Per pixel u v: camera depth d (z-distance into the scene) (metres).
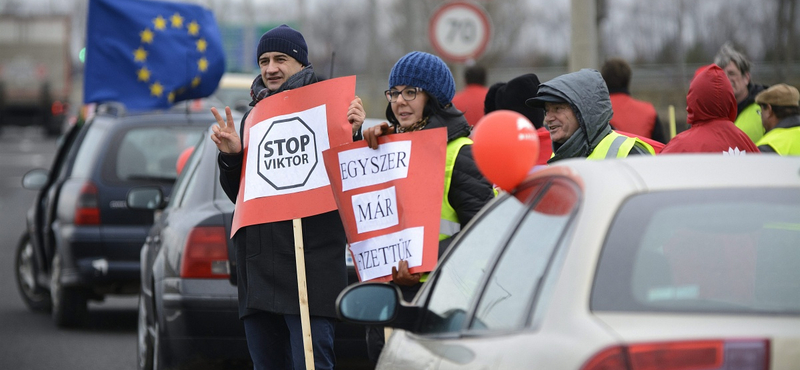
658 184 7.20
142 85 30.20
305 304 13.18
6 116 134.12
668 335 6.19
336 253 13.67
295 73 14.20
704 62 63.69
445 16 31.97
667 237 6.89
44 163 96.38
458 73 36.97
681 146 14.55
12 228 51.00
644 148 13.98
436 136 13.00
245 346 16.70
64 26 130.62
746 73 21.19
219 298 16.62
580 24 27.47
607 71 22.23
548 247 7.43
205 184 18.03
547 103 13.95
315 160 13.61
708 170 7.39
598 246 6.80
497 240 8.87
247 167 13.92
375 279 13.13
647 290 6.63
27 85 131.62
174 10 30.39
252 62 107.44
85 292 25.55
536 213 8.20
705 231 6.96
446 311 9.09
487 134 9.00
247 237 13.73
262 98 14.41
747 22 61.00
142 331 20.06
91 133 26.84
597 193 7.14
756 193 7.18
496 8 103.19
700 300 6.73
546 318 6.76
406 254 12.91
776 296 7.47
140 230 24.34
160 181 24.72
